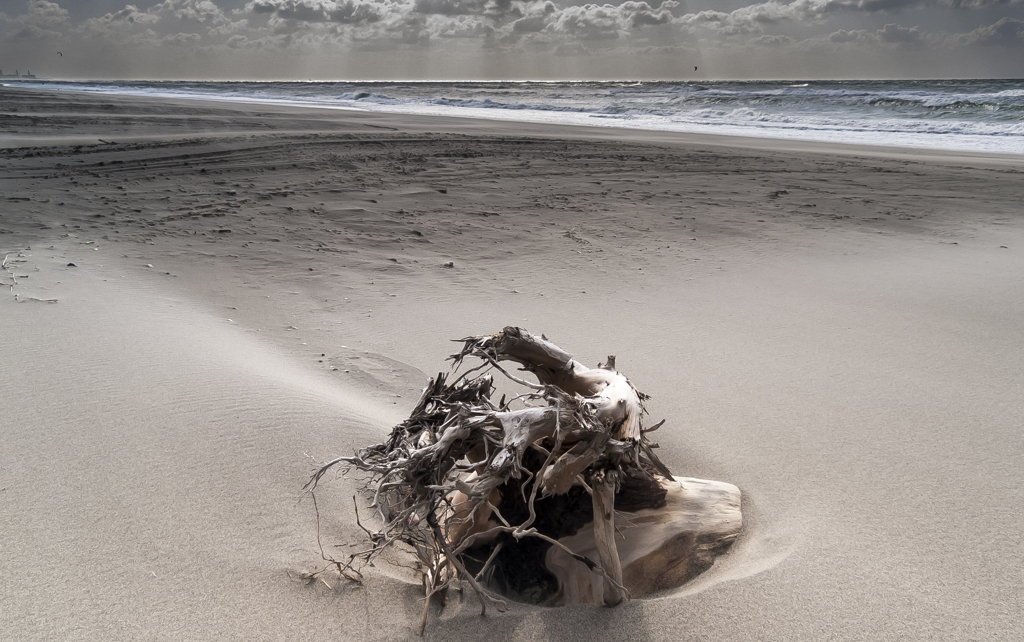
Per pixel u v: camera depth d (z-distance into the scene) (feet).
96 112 77.46
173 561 7.34
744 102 108.99
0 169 38.42
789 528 8.90
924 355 15.21
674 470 10.55
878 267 23.09
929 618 7.11
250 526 8.10
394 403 12.55
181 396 11.19
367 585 7.38
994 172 43.04
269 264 21.95
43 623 6.34
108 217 27.48
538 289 20.25
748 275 22.08
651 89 172.24
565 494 8.50
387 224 28.19
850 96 97.40
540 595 7.72
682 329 16.99
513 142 57.88
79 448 9.32
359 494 9.20
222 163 42.68
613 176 41.29
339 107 121.08
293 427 10.57
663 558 8.13
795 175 42.04
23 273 18.47
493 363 9.18
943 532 8.69
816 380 13.88
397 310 18.03
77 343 13.28
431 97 160.04
